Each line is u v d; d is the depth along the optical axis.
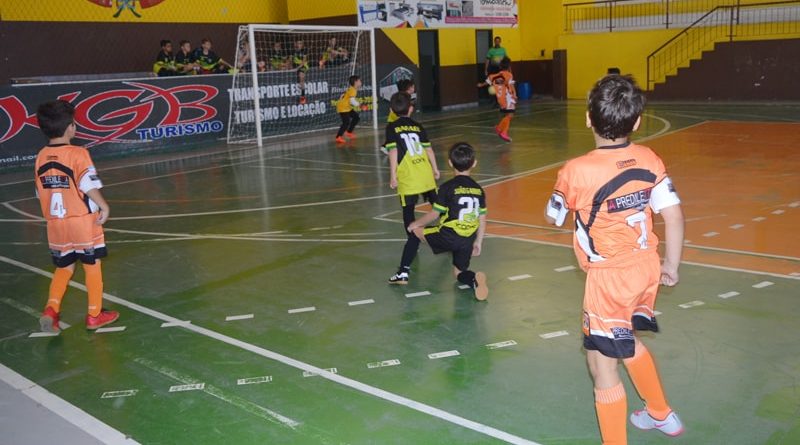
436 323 5.29
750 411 3.78
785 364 4.32
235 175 13.02
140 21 20.09
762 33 25.22
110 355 4.93
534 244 7.38
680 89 26.19
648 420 3.65
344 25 22.97
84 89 15.72
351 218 9.06
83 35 18.97
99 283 5.40
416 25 24.91
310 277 6.59
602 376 3.15
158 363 4.77
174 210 10.04
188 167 14.25
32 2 17.97
